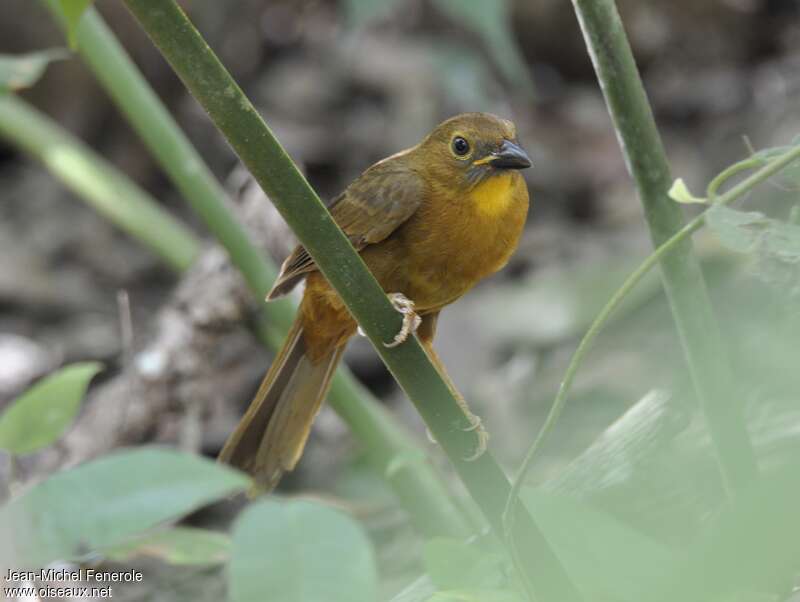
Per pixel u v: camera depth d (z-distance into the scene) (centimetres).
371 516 1008
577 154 1872
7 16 1891
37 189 1906
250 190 1215
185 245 1272
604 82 673
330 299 871
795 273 646
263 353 1491
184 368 1138
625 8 2017
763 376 738
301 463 1381
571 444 1210
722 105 1902
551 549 583
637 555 560
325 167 1867
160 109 1023
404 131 1852
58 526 384
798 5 2039
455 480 1222
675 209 679
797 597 709
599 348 1348
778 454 710
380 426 954
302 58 2011
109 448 1151
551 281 1500
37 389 655
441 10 1966
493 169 912
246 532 383
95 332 1644
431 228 912
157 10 538
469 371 1435
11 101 1295
